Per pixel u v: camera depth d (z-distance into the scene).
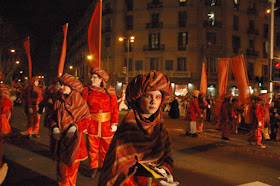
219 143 8.38
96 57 6.38
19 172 4.49
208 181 4.60
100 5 6.37
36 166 4.86
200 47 36.94
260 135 8.02
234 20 38.88
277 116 9.75
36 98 7.48
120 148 1.66
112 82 40.53
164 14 38.38
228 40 37.78
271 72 11.67
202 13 37.19
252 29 40.31
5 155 5.51
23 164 4.95
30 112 7.41
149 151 1.74
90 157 4.39
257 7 41.12
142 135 1.71
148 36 39.25
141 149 1.70
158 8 38.56
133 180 1.75
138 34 39.66
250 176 5.01
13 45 41.16
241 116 12.24
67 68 70.62
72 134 3.23
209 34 37.38
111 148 1.69
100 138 4.36
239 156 6.69
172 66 37.78
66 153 3.26
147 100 1.69
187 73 36.75
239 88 10.59
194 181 4.58
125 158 1.64
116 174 1.61
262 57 41.78
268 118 8.73
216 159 6.25
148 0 39.31
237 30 38.97
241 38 39.31
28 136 7.40
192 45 37.03
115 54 40.62
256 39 40.97
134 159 1.66
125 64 40.25
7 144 6.50
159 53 38.41
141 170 1.78
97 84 4.40
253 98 8.64
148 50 38.97
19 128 9.31
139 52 39.47
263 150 7.60
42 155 5.64
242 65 10.39
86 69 52.56
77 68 60.25
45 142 6.98
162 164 1.91
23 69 51.28
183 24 37.50
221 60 12.24
